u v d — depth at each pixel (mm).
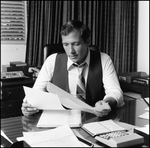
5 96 2574
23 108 1434
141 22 3807
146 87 3041
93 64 1891
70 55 1658
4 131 1211
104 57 1932
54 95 1386
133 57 3844
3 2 3168
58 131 1145
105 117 1410
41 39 3248
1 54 3232
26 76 2955
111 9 3600
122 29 3709
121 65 3797
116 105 1605
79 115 1406
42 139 1049
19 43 3318
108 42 3645
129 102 1768
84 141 1062
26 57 3260
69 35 1598
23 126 1280
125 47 3773
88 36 1676
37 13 3203
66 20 3348
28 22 3188
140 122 1326
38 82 1912
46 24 3264
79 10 3387
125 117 1407
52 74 1941
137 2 3811
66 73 1882
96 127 1188
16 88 2611
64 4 3309
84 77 1886
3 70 3078
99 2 3502
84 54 1761
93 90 1878
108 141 1018
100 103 1500
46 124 1273
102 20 3568
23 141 1059
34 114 1458
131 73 3555
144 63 3797
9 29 3248
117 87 1783
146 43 3740
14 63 3020
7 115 2621
